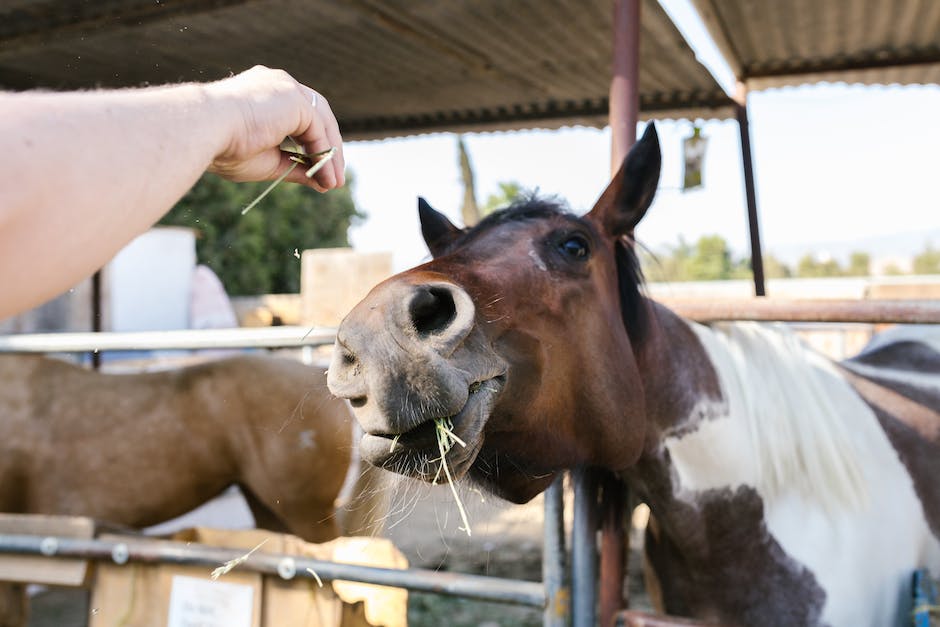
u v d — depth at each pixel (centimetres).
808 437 179
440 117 485
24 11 261
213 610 172
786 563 174
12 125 44
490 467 135
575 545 170
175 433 323
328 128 82
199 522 418
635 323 164
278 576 168
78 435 323
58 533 188
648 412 168
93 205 47
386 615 168
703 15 355
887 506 180
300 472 309
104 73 107
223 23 311
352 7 305
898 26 368
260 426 316
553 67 394
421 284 105
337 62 375
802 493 178
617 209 163
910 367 233
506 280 131
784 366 186
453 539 487
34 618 386
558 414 139
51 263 46
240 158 67
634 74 216
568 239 148
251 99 66
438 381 99
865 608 170
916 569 181
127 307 805
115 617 183
